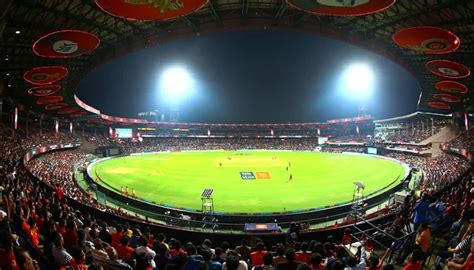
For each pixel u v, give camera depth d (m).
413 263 7.41
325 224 25.97
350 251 11.97
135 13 18.05
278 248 9.72
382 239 12.36
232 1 32.00
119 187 40.66
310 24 36.34
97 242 9.35
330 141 109.88
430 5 24.92
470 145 49.03
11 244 7.04
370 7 19.23
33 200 16.78
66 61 34.97
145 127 112.12
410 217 14.10
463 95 45.97
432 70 31.55
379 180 45.47
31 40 26.36
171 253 10.18
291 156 82.25
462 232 10.24
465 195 15.45
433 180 33.31
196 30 36.28
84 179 44.75
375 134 105.31
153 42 36.47
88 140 88.62
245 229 21.81
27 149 45.88
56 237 8.09
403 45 24.41
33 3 21.16
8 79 37.88
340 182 44.25
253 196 35.97
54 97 49.31
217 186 41.62
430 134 77.12
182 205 32.19
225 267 7.71
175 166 61.19
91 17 27.48
